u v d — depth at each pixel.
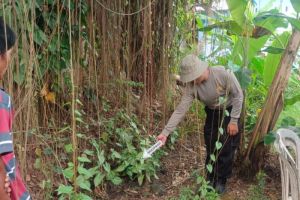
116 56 3.71
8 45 1.49
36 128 2.84
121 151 3.54
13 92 2.60
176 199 3.27
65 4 3.13
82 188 2.88
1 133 1.43
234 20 3.28
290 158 2.10
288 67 3.41
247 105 4.17
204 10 3.42
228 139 3.28
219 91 3.07
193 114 4.23
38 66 2.88
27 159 2.94
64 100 3.48
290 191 2.28
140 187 3.45
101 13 3.51
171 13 3.82
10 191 1.55
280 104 3.52
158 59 3.99
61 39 3.29
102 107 3.78
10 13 2.33
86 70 3.68
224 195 3.46
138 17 3.73
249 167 3.68
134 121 3.79
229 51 3.81
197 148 4.09
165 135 3.14
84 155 3.06
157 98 4.10
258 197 3.39
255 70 4.54
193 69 2.96
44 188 2.84
